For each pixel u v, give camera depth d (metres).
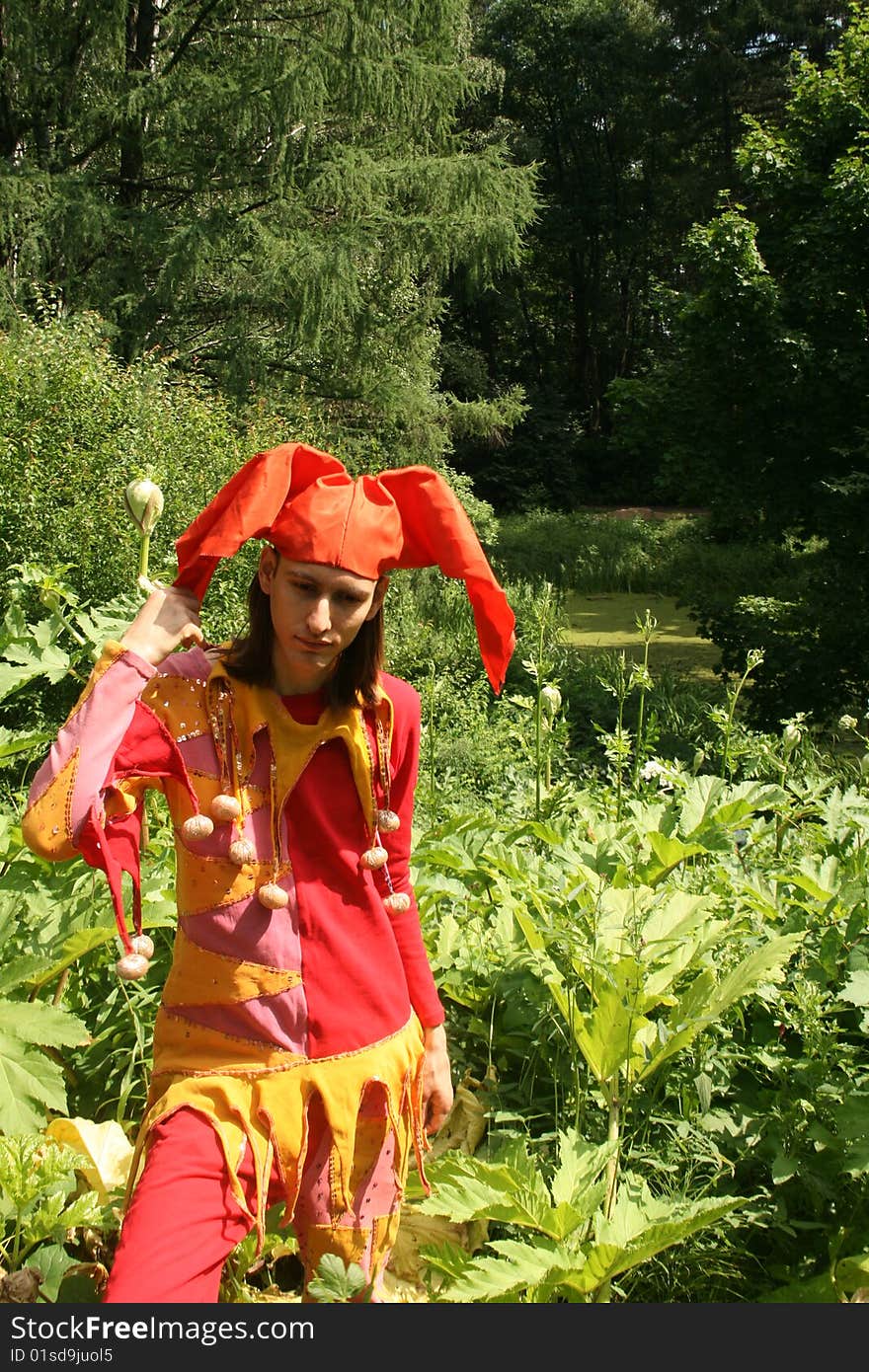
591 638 18.83
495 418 20.27
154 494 2.52
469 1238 2.55
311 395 17.67
